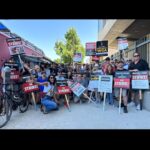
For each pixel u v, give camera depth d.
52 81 7.25
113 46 28.52
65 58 37.66
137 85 6.68
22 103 6.71
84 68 14.11
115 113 6.29
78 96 7.79
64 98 7.64
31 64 12.87
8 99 5.52
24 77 7.29
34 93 7.40
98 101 8.18
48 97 6.87
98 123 5.25
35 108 7.00
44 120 5.62
